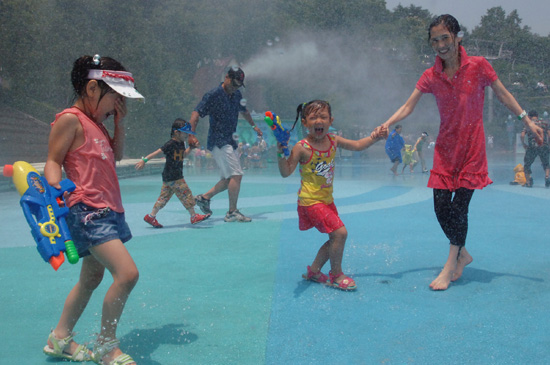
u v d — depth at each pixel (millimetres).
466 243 4699
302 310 2871
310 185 3385
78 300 2326
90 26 26516
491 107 37875
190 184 12023
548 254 4219
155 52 28750
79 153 2223
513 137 36438
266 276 3635
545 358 2191
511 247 4508
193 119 5945
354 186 11109
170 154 5855
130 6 28125
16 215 7070
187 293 3219
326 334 2498
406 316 2750
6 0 22125
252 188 11023
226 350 2314
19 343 2471
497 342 2373
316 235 5238
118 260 2160
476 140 3355
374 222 6031
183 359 2221
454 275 3459
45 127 21297
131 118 26672
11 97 22844
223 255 4344
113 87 2246
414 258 4145
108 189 2289
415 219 6262
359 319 2709
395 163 14688
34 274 3789
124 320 2725
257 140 25781
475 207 7234
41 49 23750
